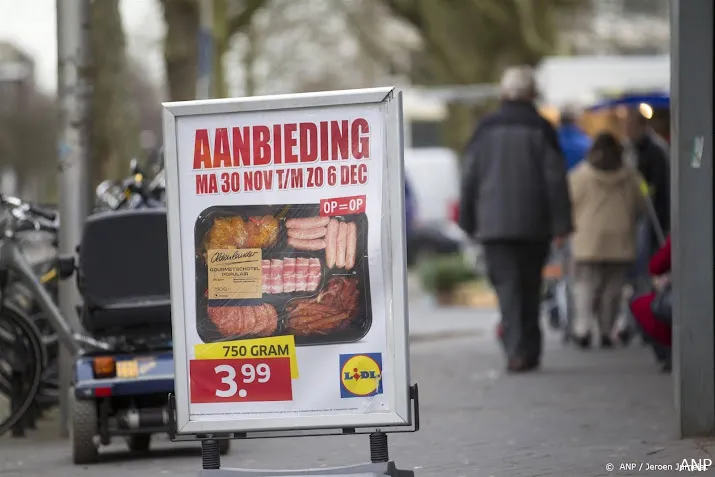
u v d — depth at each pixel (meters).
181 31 27.23
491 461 9.13
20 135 84.81
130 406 10.18
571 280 18.69
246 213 7.07
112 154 24.69
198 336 7.12
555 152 15.51
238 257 7.09
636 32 55.38
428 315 27.33
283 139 7.04
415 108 53.19
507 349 15.44
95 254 10.12
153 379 9.92
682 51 9.36
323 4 48.50
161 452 10.68
